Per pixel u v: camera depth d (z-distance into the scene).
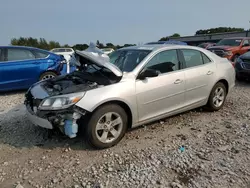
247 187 2.90
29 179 3.16
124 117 3.99
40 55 7.95
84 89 3.72
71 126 3.61
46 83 4.41
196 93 5.01
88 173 3.26
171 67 4.64
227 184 2.96
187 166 3.37
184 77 4.73
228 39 14.63
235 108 5.85
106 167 3.40
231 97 6.91
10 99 6.99
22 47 7.73
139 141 4.15
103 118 3.83
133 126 4.20
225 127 4.71
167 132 4.50
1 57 7.33
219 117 5.25
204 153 3.71
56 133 4.39
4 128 4.72
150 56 4.41
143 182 3.03
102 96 3.71
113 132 3.94
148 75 4.13
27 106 4.18
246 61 8.77
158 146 3.97
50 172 3.30
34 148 3.94
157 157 3.62
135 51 4.74
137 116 4.16
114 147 3.95
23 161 3.57
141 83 4.13
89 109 3.61
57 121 3.62
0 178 3.18
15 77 7.44
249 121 4.98
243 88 8.17
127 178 3.12
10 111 5.78
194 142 4.09
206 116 5.30
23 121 5.07
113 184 3.01
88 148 3.92
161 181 3.04
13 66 7.38
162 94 4.39
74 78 4.29
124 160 3.56
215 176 3.12
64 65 8.33
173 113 4.72
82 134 4.04
